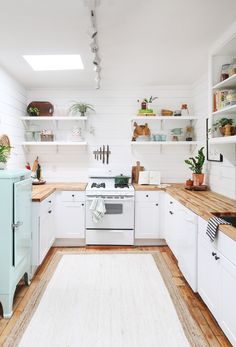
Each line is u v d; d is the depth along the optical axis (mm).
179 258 3008
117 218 3857
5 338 1961
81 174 4453
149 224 3908
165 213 3822
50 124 4418
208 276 2150
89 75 3748
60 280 2871
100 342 1927
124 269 3150
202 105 3910
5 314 2215
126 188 3869
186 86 4375
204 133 3846
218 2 1996
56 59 3180
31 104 4277
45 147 4422
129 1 1964
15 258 2281
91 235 3877
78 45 2742
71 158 4445
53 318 2205
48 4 2002
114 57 3078
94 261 3377
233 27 2311
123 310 2324
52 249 3816
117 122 4426
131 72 3662
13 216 2256
